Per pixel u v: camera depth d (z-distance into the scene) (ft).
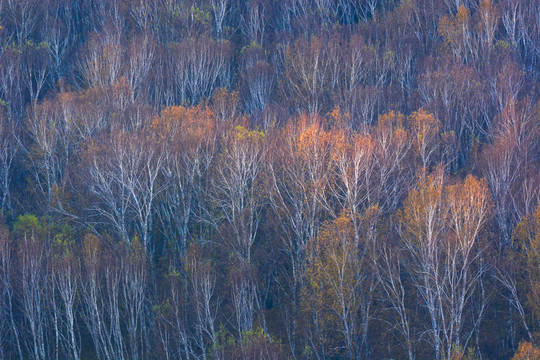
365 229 321.93
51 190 386.32
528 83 508.12
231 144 372.58
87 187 375.66
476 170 405.18
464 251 299.17
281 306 341.82
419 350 307.78
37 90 533.96
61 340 327.06
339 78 532.73
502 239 335.47
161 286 347.15
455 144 428.15
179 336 314.14
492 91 486.38
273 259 351.67
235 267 330.75
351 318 305.32
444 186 331.16
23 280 312.71
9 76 529.04
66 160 415.23
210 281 319.47
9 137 431.84
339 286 306.14
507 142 380.99
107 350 323.78
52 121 425.28
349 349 302.66
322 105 498.28
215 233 366.63
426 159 384.88
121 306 336.49
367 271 315.99
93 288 313.12
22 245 321.52
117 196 372.58
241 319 320.91
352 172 343.87
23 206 409.28
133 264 326.65
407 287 326.85
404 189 360.48
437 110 457.27
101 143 387.96
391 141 374.84
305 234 353.72
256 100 522.88
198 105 475.31
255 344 279.90
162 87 533.96
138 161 369.91
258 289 341.62
